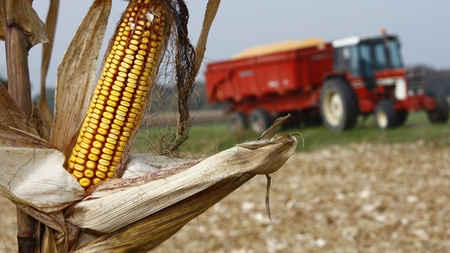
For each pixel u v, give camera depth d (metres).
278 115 19.83
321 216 7.74
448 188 9.39
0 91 2.27
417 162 12.62
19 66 2.37
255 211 8.24
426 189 9.41
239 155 2.22
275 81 18.86
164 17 2.22
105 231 2.24
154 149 2.49
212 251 6.40
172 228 2.29
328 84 17.22
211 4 2.41
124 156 2.32
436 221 7.27
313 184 10.45
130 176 2.28
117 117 2.19
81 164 2.23
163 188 2.22
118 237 2.25
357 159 13.52
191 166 2.26
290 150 2.21
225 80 20.53
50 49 3.15
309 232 7.05
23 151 2.24
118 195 2.22
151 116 2.47
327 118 17.55
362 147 15.38
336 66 18.09
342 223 7.38
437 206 8.08
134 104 2.20
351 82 17.47
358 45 17.48
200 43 2.42
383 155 13.90
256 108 19.64
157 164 2.40
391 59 17.62
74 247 2.26
